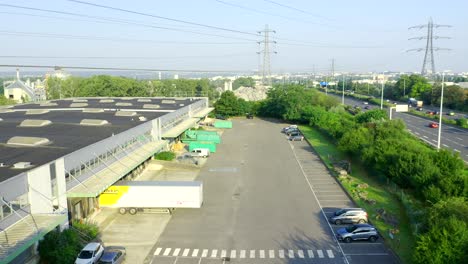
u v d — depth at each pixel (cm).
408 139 7394
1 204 3244
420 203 4969
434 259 3108
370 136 7319
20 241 3078
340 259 3784
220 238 4259
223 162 7594
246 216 4866
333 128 9519
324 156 8006
